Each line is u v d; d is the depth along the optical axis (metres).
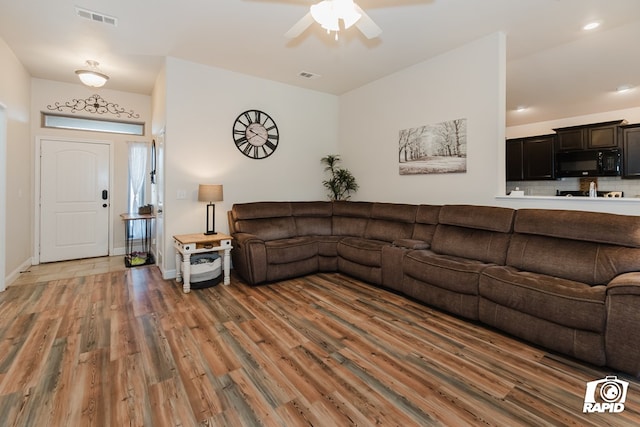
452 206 3.45
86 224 5.11
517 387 1.85
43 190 4.74
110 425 1.54
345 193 5.40
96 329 2.57
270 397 1.75
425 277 3.04
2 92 3.44
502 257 2.88
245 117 4.54
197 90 4.11
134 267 4.55
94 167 5.15
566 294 2.11
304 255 4.08
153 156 5.05
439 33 3.27
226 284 3.78
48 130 4.75
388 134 4.61
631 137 4.77
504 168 3.34
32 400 1.71
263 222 4.37
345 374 1.98
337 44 3.56
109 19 3.00
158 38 3.40
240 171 4.55
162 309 3.01
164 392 1.79
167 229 3.98
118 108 5.23
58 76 4.56
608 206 2.59
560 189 5.74
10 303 3.12
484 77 3.38
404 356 2.19
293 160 5.11
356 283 3.85
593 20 2.96
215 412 1.63
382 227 4.18
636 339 1.82
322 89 5.23
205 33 3.29
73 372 1.97
